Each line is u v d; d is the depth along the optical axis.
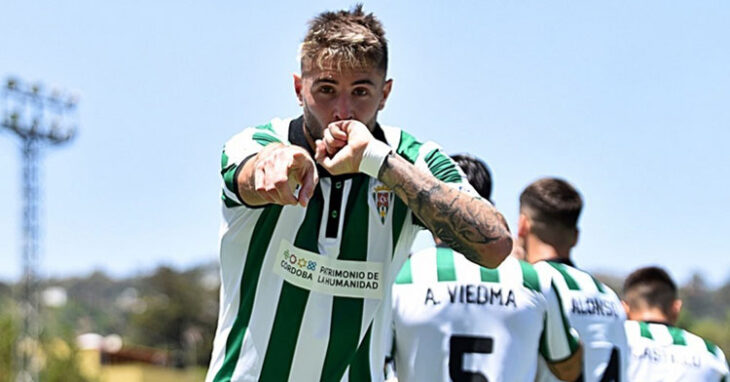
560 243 8.88
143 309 121.12
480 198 5.32
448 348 7.89
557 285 8.59
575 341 8.26
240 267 5.70
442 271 8.02
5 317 72.38
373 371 5.88
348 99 5.23
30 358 62.78
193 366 104.00
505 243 5.21
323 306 5.66
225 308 5.80
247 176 5.09
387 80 5.61
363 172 5.25
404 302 8.02
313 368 5.73
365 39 5.17
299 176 4.84
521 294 8.02
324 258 5.62
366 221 5.64
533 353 8.05
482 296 7.95
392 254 5.75
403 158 5.39
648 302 10.98
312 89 5.26
